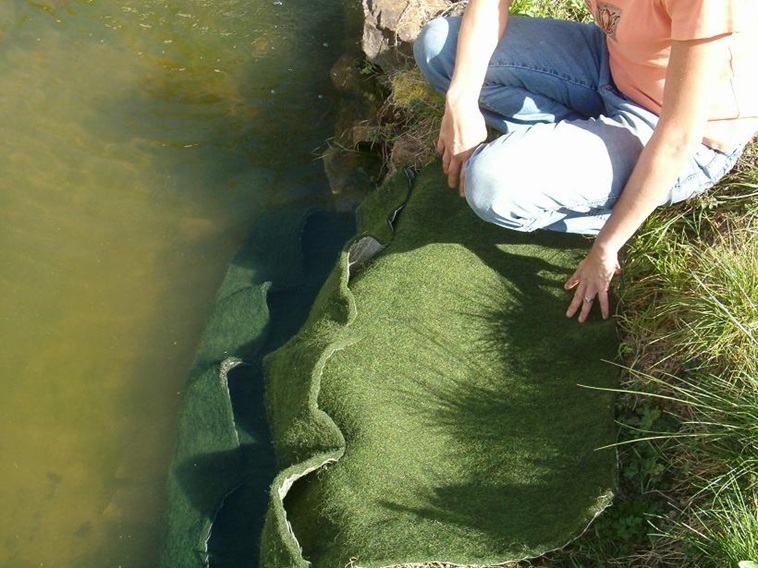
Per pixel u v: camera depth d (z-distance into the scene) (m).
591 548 2.25
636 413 2.45
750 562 1.93
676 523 2.21
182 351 3.03
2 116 3.83
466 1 3.67
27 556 2.53
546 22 2.69
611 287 2.67
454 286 2.79
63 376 2.95
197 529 2.50
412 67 3.55
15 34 4.24
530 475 2.37
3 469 2.71
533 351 2.62
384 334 2.72
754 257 2.51
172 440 2.79
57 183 3.56
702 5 1.93
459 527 2.28
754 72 2.27
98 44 4.21
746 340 2.37
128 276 3.25
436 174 3.10
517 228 2.52
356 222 3.34
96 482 2.69
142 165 3.66
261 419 2.76
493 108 2.79
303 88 4.05
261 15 4.39
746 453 2.22
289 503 2.50
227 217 3.47
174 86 4.03
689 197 2.52
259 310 3.05
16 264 3.27
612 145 2.37
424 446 2.48
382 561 2.20
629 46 2.32
